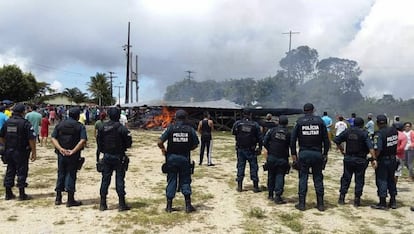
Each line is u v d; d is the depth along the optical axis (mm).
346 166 7887
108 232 5969
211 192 8875
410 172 10102
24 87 64500
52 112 29719
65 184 7332
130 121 32594
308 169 7516
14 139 7531
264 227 6375
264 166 8141
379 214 7270
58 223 6332
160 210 7250
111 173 7203
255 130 8898
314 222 6711
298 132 7539
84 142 7328
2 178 9906
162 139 7051
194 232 6078
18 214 6785
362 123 7715
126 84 44406
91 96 100688
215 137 25094
